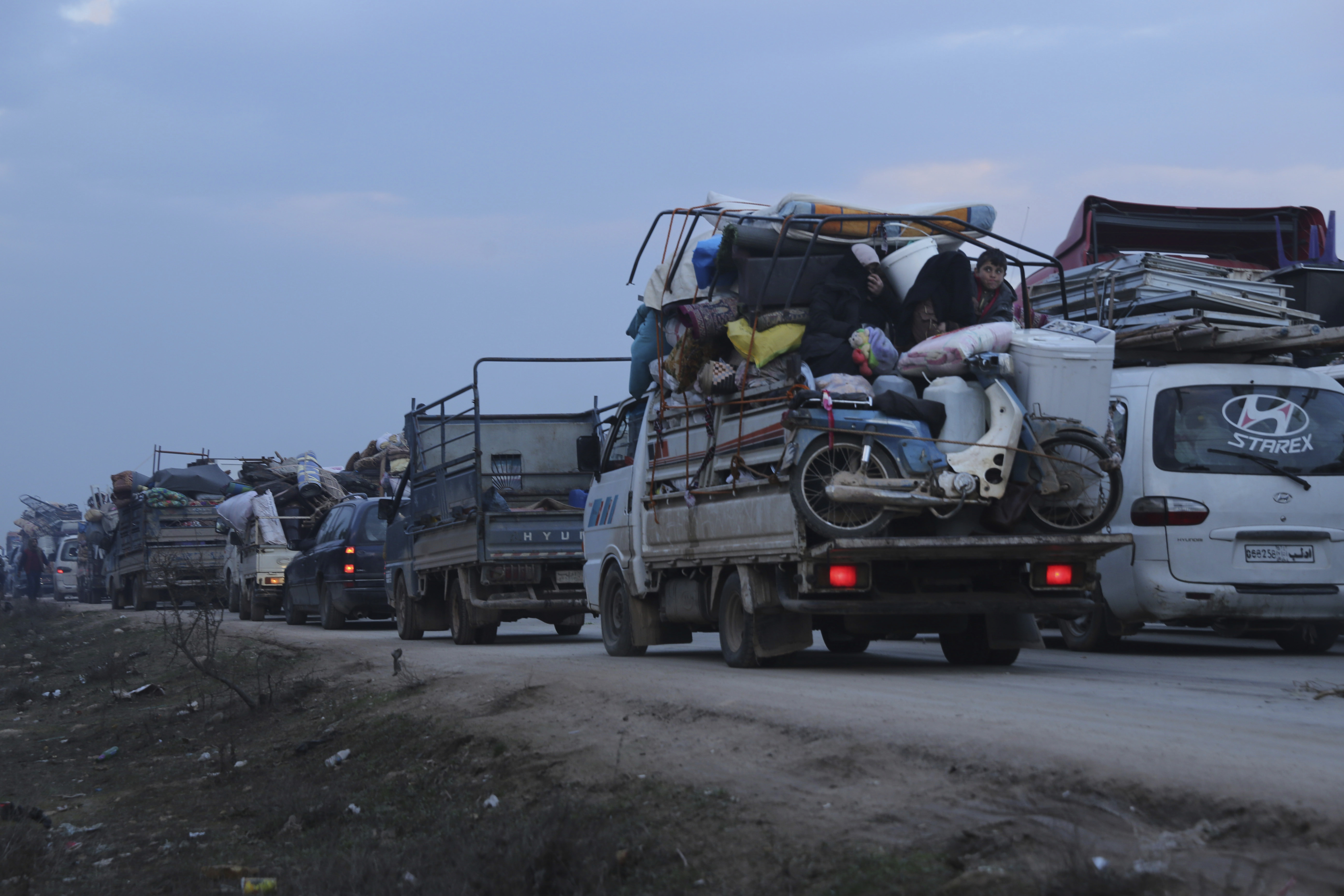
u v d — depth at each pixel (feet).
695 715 27.45
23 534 234.58
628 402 51.72
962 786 19.19
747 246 38.91
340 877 21.03
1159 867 14.56
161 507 125.59
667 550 44.75
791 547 35.81
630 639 47.93
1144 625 47.96
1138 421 45.09
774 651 38.86
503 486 69.10
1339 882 13.83
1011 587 37.99
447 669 43.24
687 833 19.58
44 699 57.77
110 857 25.64
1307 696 29.53
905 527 36.04
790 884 16.71
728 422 40.11
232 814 28.76
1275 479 43.98
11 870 23.93
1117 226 65.87
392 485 107.45
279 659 57.26
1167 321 49.73
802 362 37.35
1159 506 43.96
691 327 38.88
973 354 34.91
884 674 36.65
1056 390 34.55
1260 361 47.78
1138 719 24.36
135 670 63.10
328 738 35.81
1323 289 57.62
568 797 22.75
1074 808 17.35
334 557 80.94
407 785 28.30
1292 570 43.83
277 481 118.01
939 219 38.37
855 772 20.97
